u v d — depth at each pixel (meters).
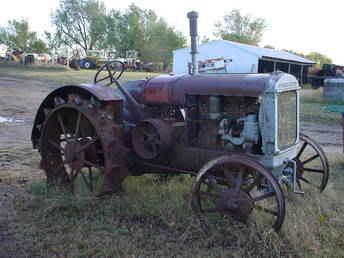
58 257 3.13
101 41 52.94
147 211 3.85
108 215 3.85
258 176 3.43
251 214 3.56
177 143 4.01
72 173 4.44
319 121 11.50
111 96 4.11
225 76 3.76
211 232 3.47
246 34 51.38
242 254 3.16
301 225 3.47
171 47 46.94
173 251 3.22
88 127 4.44
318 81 26.66
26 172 5.42
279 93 3.58
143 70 42.81
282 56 24.62
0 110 11.84
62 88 4.37
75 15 53.78
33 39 51.59
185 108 3.95
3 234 3.49
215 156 3.74
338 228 3.62
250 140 3.56
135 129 4.11
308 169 4.62
